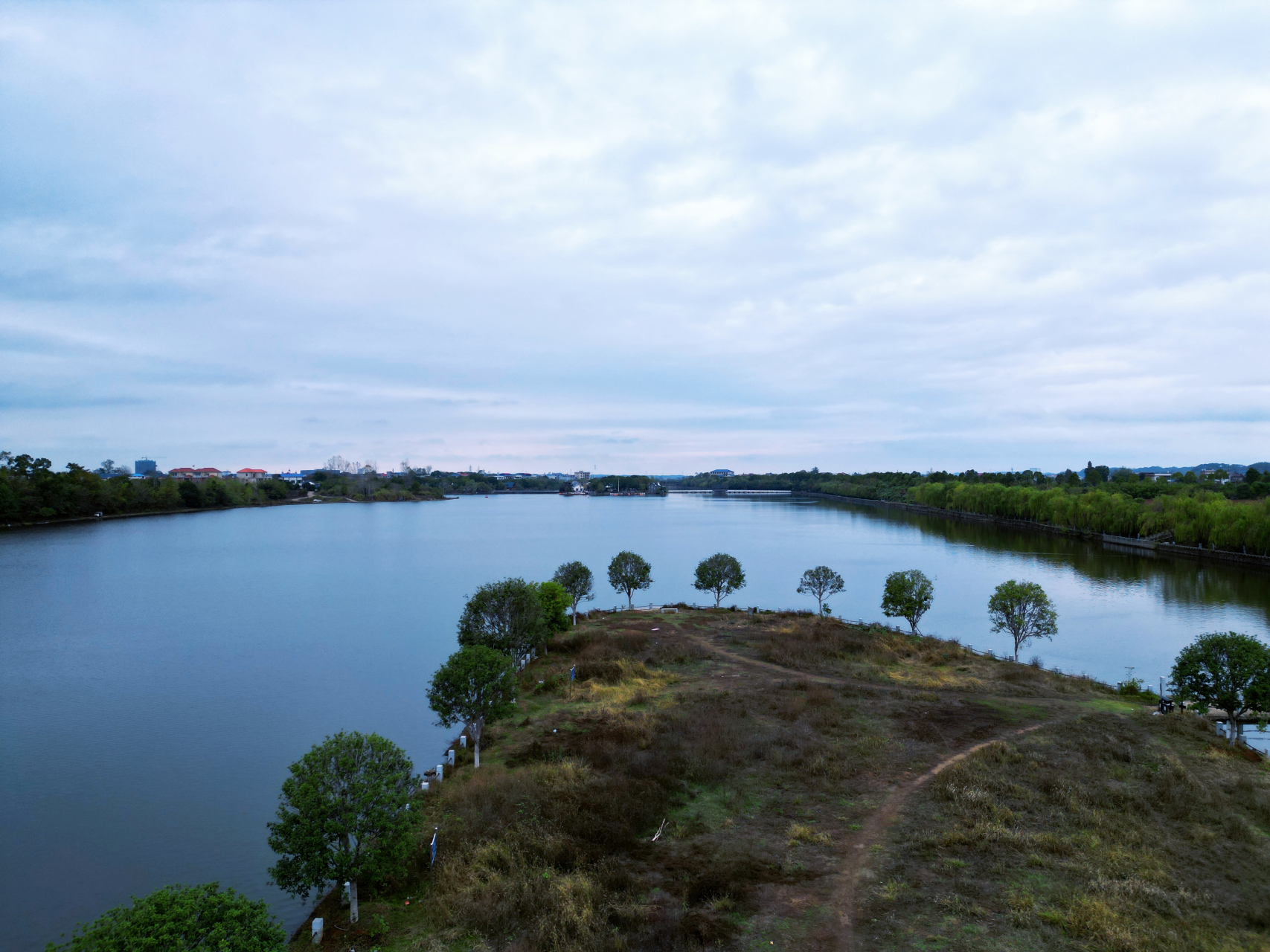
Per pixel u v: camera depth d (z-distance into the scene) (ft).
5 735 134.62
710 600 287.48
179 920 46.09
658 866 70.28
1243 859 72.08
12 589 306.14
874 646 173.47
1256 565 332.39
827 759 98.07
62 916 76.48
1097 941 56.85
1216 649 116.06
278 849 64.13
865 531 573.33
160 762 120.98
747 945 56.54
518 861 71.15
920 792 87.45
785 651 166.20
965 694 134.10
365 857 64.59
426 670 182.80
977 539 495.00
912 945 56.39
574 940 58.23
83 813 101.76
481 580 337.52
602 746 102.27
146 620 246.88
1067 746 103.81
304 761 66.44
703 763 94.84
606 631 194.49
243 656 197.47
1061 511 504.02
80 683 170.60
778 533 561.84
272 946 48.73
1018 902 62.23
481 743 108.88
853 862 70.28
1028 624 172.14
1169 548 394.52
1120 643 204.23
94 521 620.08
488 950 58.29
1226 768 96.94
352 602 284.20
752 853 72.43
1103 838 75.61
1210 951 56.03
